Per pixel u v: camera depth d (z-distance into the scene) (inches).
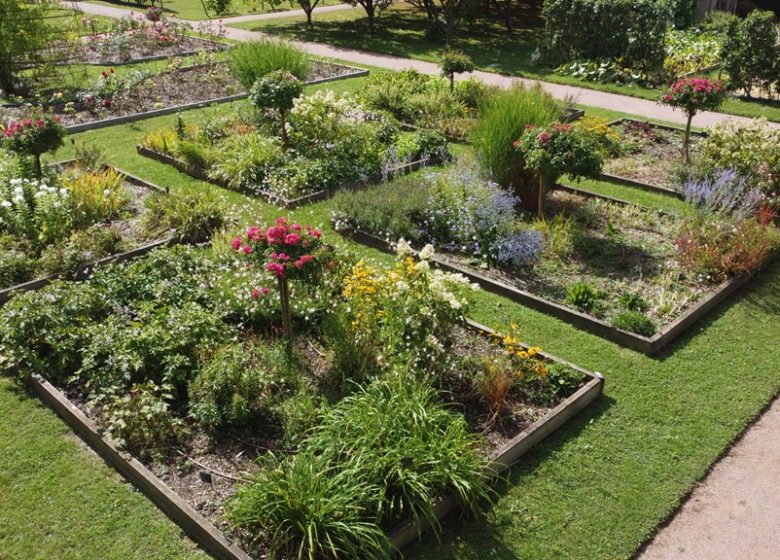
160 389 215.5
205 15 980.6
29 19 565.0
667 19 604.1
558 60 673.6
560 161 308.3
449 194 331.9
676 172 374.0
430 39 808.3
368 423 185.3
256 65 497.0
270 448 197.6
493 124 344.5
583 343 252.4
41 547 171.2
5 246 294.4
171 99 544.4
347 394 210.2
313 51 735.1
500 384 208.1
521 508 182.9
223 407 205.9
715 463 201.0
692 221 321.1
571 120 499.2
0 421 213.5
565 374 222.7
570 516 180.9
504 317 266.1
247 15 978.7
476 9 882.8
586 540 174.4
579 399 215.5
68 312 241.4
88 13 971.9
